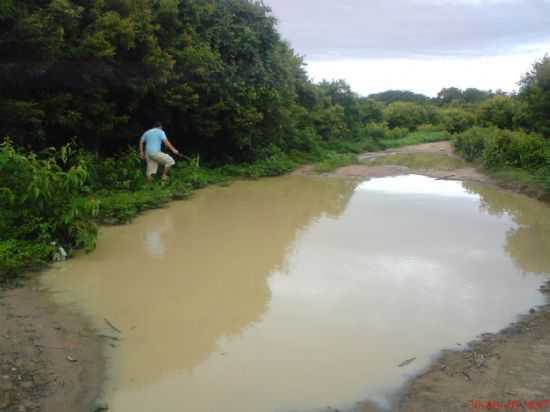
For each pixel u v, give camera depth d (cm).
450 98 6812
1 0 843
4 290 595
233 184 1452
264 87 1641
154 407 390
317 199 1242
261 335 509
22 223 714
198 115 1430
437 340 504
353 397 408
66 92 1079
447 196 1309
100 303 576
